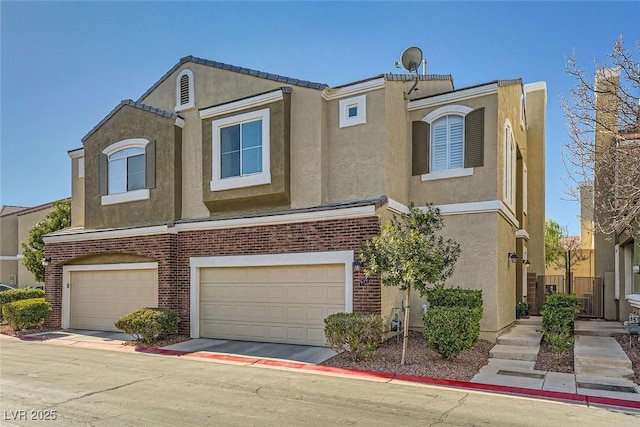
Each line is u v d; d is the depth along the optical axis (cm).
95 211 1842
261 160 1494
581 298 1917
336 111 1445
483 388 929
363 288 1258
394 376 1021
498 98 1408
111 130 1819
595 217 1352
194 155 1670
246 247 1466
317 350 1296
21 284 3634
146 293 1694
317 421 734
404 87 1516
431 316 1124
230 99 1617
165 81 1780
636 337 1332
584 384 953
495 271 1370
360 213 1273
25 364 1202
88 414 773
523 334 1386
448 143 1483
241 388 940
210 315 1539
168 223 1584
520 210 1897
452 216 1444
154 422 730
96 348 1459
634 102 1060
